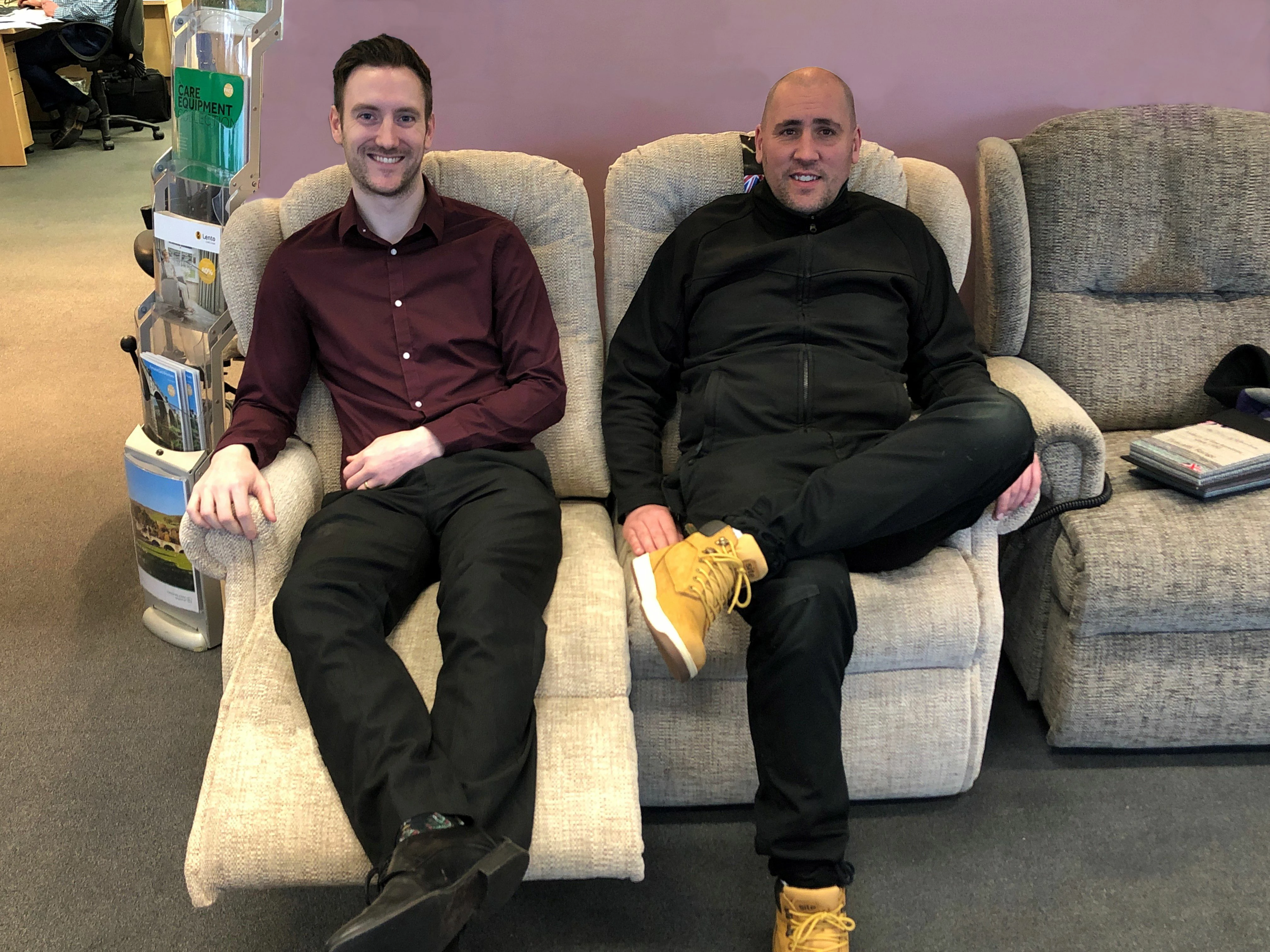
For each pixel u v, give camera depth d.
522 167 1.98
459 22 2.20
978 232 2.32
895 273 1.92
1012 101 2.38
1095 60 2.35
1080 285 2.19
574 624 1.56
